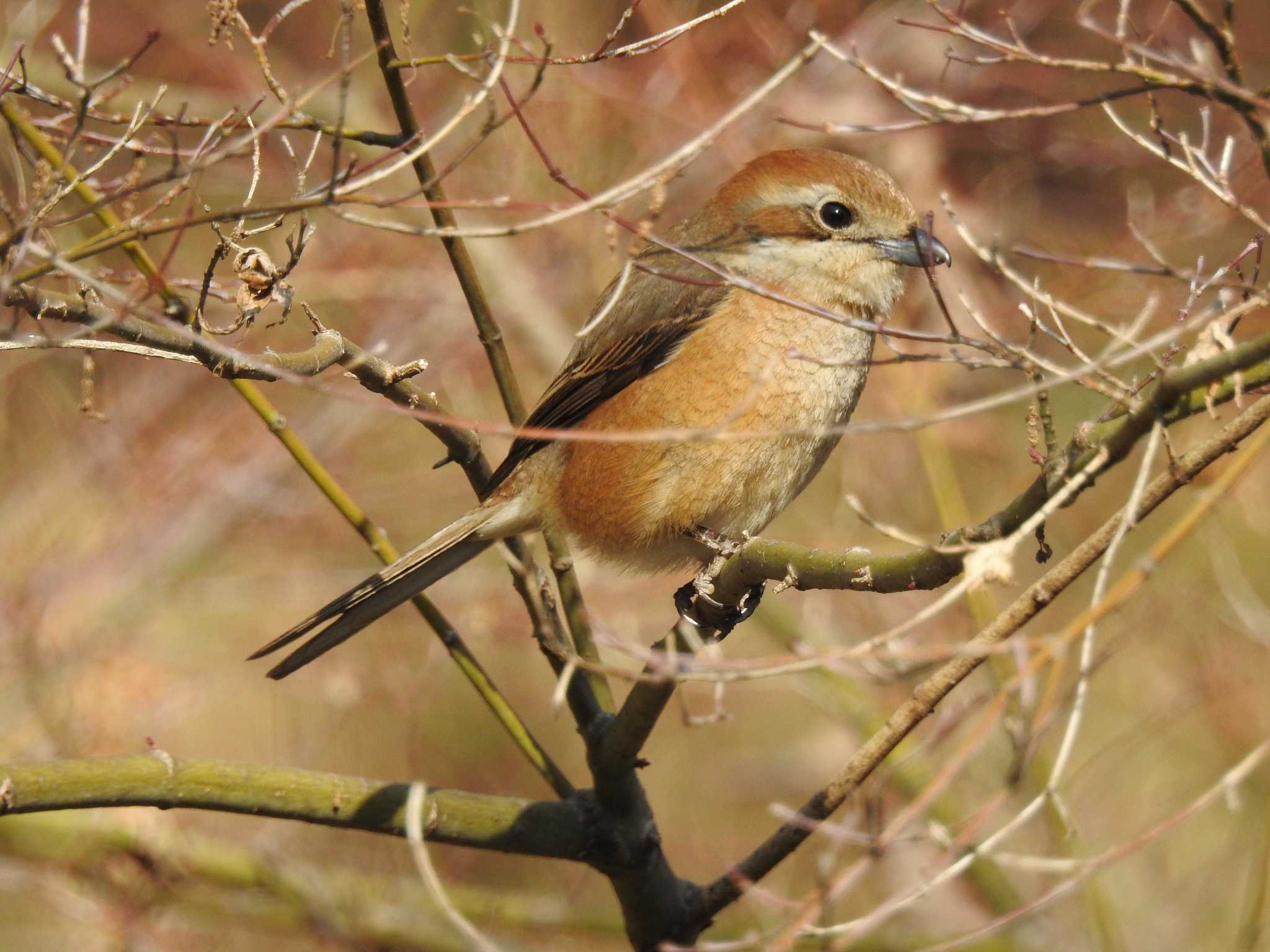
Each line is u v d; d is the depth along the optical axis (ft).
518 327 40.78
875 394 38.83
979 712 33.06
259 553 42.57
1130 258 34.60
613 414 25.50
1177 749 39.09
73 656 36.83
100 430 40.19
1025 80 36.76
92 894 32.50
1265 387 16.90
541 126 38.70
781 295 18.67
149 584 39.83
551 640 19.21
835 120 36.50
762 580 20.22
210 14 18.56
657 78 38.09
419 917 33.63
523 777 42.09
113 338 23.00
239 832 37.14
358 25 39.27
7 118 19.92
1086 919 33.40
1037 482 16.63
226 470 41.27
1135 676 38.99
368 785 20.76
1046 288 34.09
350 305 40.50
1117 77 36.76
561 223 39.65
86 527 40.09
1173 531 16.74
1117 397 15.72
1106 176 37.42
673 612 39.52
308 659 23.75
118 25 38.86
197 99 38.81
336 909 33.53
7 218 17.52
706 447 24.88
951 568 17.12
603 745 21.58
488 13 37.88
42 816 31.50
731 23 38.14
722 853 41.45
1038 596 16.47
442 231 17.10
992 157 38.27
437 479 42.96
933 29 20.59
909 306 36.35
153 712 37.22
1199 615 37.50
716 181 38.68
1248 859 37.06
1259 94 17.83
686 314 25.40
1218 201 30.55
